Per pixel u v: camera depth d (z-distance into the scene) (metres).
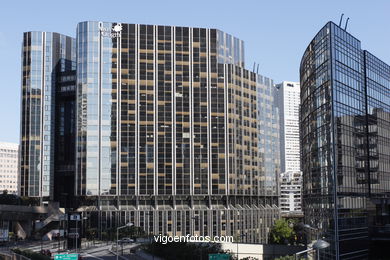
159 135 199.38
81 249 149.75
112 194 192.75
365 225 97.62
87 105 196.50
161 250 113.12
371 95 105.75
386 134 111.50
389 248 101.25
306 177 111.44
